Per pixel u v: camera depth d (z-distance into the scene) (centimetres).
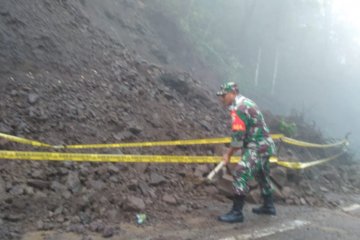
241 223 501
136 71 881
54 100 648
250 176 503
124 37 1084
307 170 873
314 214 588
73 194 480
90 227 427
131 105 748
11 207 434
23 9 766
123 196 499
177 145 693
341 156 1308
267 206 549
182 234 443
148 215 480
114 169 545
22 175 488
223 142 732
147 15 1345
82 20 899
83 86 720
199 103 940
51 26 795
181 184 584
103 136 628
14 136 542
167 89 901
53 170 511
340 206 706
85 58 798
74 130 610
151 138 687
